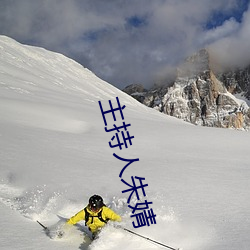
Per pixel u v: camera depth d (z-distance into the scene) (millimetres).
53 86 68812
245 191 9477
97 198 5801
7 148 13828
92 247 5340
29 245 5223
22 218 6500
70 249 5309
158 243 5406
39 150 14500
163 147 19703
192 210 7441
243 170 13203
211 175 11812
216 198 8570
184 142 22172
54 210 7215
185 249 5426
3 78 49844
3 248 4980
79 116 30781
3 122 21250
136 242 5570
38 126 23219
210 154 18250
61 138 18672
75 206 7477
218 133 27641
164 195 8703
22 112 27016
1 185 8945
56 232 5703
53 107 33188
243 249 5258
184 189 9461
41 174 10305
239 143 23156
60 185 9219
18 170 10523
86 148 16734
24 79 61344
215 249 5320
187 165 13828
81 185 9359
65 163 12328
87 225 5934
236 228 6312
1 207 6980
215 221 6727
